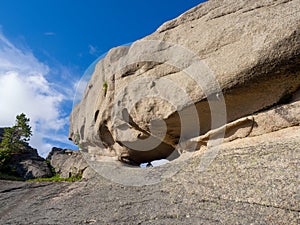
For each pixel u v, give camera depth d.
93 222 5.97
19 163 21.42
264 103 6.78
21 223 6.73
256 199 4.89
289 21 6.20
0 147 23.84
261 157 5.71
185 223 5.00
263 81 6.53
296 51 5.98
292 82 6.41
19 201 8.91
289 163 5.13
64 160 21.39
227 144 7.03
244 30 6.92
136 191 7.21
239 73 6.62
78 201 7.68
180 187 6.38
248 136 6.77
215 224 4.71
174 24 8.80
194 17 8.41
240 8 7.39
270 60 6.22
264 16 6.74
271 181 5.02
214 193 5.56
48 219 6.71
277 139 6.10
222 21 7.56
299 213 4.27
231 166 6.02
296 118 6.13
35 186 10.69
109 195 7.47
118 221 5.73
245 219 4.59
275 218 4.39
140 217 5.68
